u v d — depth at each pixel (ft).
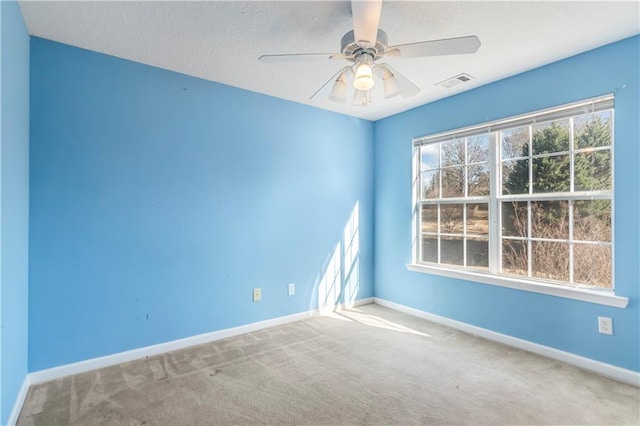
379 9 4.79
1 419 5.09
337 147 12.23
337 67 8.45
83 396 6.47
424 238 11.73
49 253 7.09
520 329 8.86
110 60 7.85
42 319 7.00
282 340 9.39
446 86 9.79
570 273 8.18
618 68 7.22
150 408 6.10
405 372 7.49
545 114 8.46
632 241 7.05
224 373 7.43
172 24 6.57
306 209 11.39
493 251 9.68
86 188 7.54
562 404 6.23
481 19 6.40
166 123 8.61
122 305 7.97
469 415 5.91
